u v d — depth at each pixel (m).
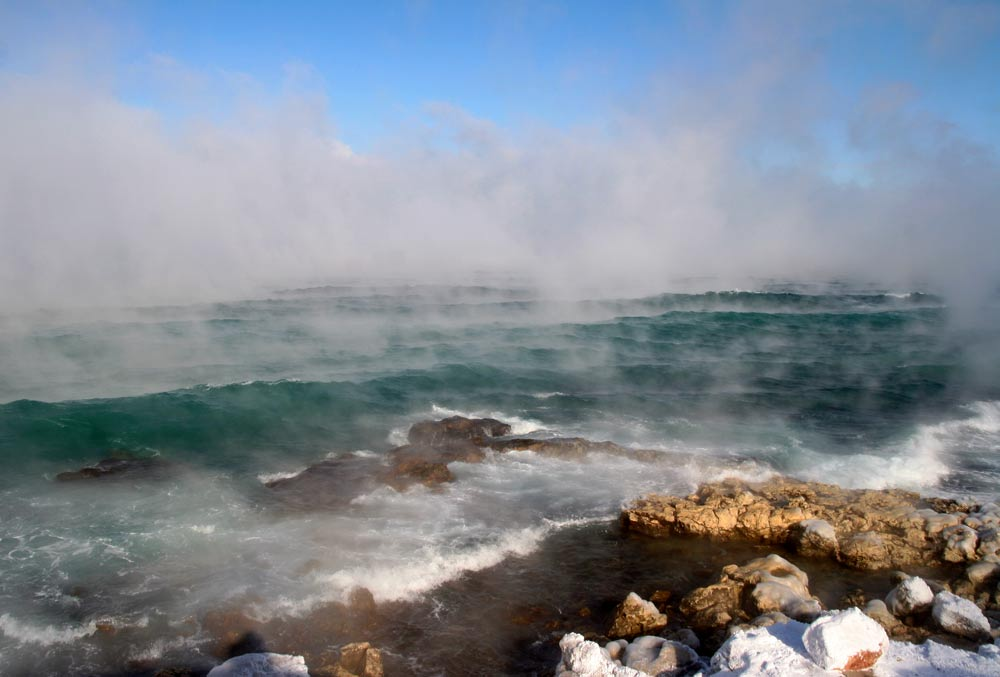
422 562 14.49
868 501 17.23
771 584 12.66
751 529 15.74
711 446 21.69
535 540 15.78
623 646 11.23
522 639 12.23
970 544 14.48
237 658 10.84
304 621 12.47
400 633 12.29
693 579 14.27
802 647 9.84
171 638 11.95
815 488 18.09
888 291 56.44
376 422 23.42
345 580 13.72
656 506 16.50
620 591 13.81
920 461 20.34
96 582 13.57
